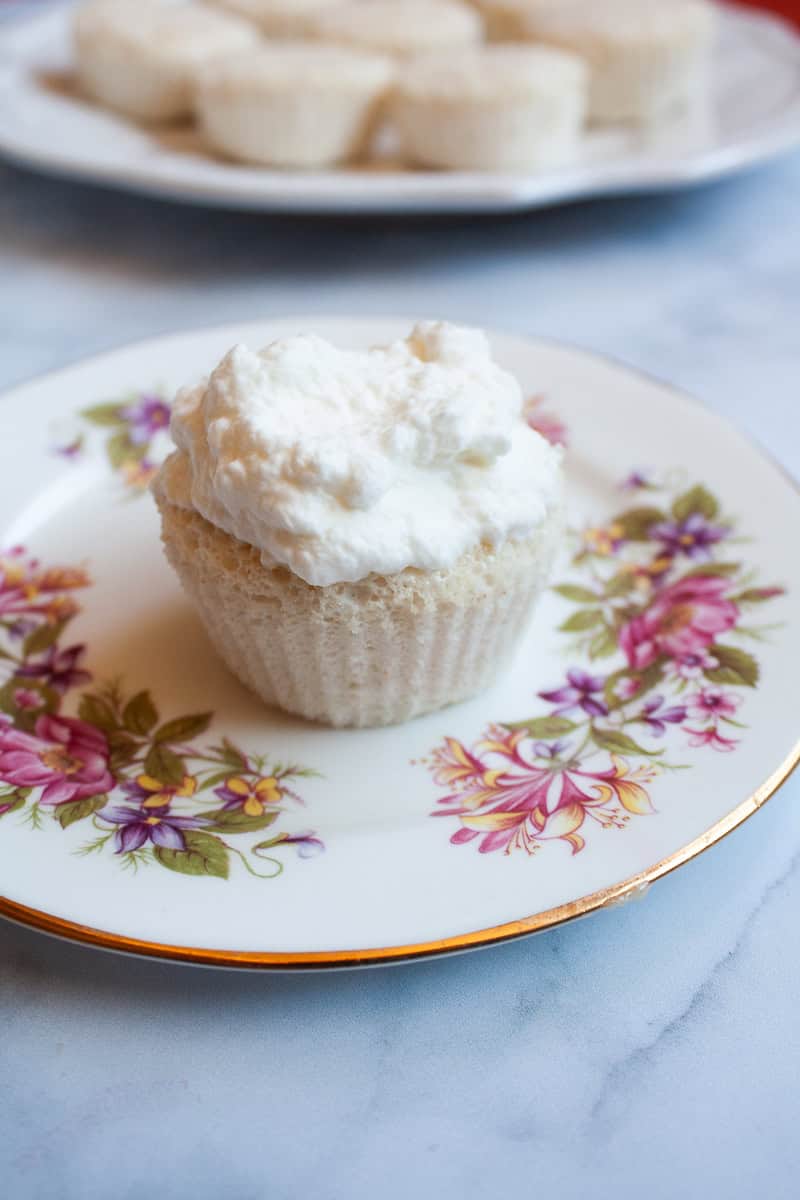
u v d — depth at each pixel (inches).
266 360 15.1
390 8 25.1
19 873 13.7
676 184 22.0
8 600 16.9
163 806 14.9
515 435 15.6
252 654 15.6
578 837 14.3
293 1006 13.6
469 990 13.8
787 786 15.4
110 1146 12.3
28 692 16.0
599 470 18.2
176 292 22.5
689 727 15.3
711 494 17.6
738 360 21.2
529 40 24.4
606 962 14.1
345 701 15.6
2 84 24.7
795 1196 12.0
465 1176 12.1
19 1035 13.3
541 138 22.4
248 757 15.5
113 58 23.6
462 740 15.6
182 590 16.9
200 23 24.4
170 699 16.0
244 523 14.8
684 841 14.0
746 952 14.2
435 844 14.4
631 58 23.5
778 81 25.1
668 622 16.5
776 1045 13.3
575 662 16.4
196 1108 12.6
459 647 15.5
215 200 21.6
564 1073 13.0
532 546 15.5
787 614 16.2
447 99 21.9
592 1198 12.0
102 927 12.9
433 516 14.9
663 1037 13.4
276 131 22.3
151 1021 13.4
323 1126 12.5
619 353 21.3
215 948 12.7
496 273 23.0
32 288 22.5
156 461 18.4
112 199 24.9
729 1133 12.5
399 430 14.7
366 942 12.8
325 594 14.9
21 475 18.1
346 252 23.5
